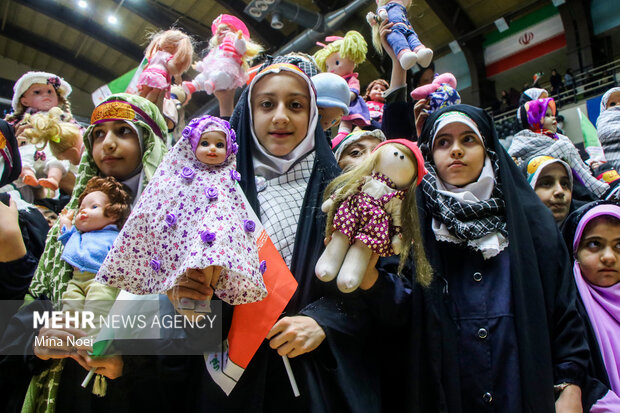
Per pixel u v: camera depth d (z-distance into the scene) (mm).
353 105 3049
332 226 1507
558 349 1723
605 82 13336
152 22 12664
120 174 1860
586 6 15125
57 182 2791
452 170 1954
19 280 1653
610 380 1855
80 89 16484
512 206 1842
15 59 15273
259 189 1769
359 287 1587
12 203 1815
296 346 1455
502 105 16328
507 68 17375
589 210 2133
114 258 1345
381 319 1664
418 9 15625
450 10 16141
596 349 1907
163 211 1371
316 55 3410
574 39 15312
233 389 1488
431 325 1683
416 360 1651
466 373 1663
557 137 3447
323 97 2367
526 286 1721
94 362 1463
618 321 1981
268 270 1495
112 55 15008
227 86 2527
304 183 1825
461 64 18141
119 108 1852
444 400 1590
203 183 1407
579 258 2117
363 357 1671
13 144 2061
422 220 1880
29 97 3328
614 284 2045
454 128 1979
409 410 1612
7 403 1640
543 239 1855
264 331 1453
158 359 1516
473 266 1835
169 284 1265
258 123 1833
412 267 1765
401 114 2449
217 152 1443
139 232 1367
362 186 1503
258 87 1866
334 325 1536
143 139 1918
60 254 1653
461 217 1845
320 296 1656
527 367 1588
